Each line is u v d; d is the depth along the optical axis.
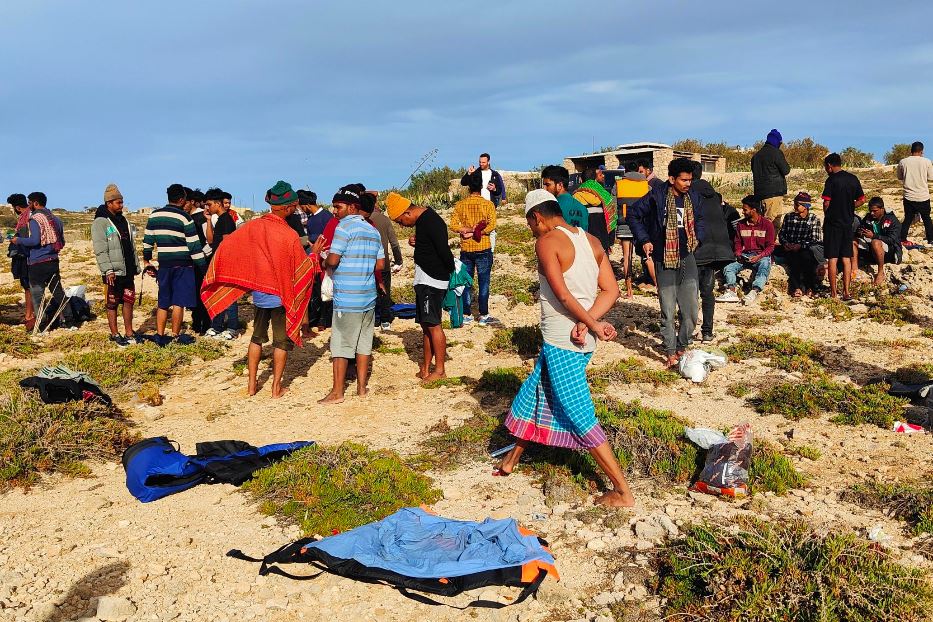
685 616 3.73
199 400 7.56
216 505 5.14
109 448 6.14
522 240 15.77
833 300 10.38
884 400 6.63
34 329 10.14
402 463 5.68
